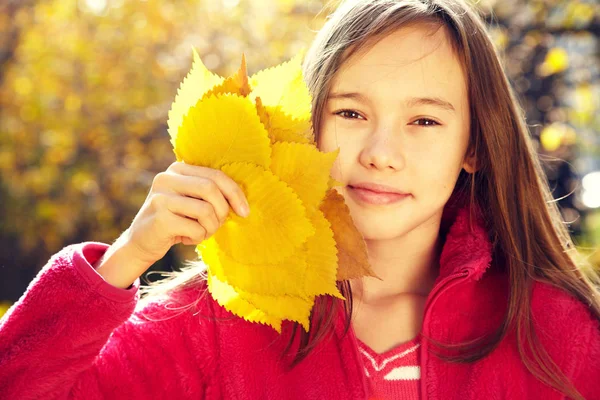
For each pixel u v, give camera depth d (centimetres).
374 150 82
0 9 323
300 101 72
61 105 325
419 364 88
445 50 86
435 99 84
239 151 71
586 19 297
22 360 77
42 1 322
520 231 93
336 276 74
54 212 316
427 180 84
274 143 71
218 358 86
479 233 92
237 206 70
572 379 86
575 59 321
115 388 83
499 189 92
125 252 77
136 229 75
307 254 71
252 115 70
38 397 78
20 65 325
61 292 77
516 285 89
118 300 77
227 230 72
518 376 86
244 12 319
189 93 73
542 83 312
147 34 319
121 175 323
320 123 85
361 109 83
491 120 91
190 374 85
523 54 306
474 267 88
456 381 86
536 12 300
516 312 88
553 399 85
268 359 87
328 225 72
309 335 87
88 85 321
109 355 84
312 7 314
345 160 83
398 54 83
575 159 319
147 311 87
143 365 84
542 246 94
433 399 86
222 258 72
